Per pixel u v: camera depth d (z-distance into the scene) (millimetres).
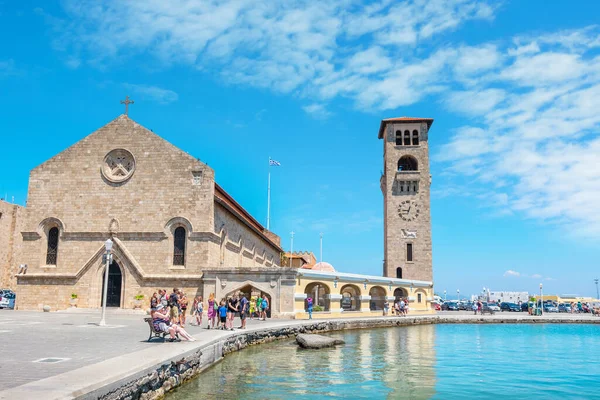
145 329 29453
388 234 84438
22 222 71062
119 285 48219
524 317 66688
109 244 32875
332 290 54562
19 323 32531
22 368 15242
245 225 64125
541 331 53781
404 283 67812
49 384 12445
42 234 50000
